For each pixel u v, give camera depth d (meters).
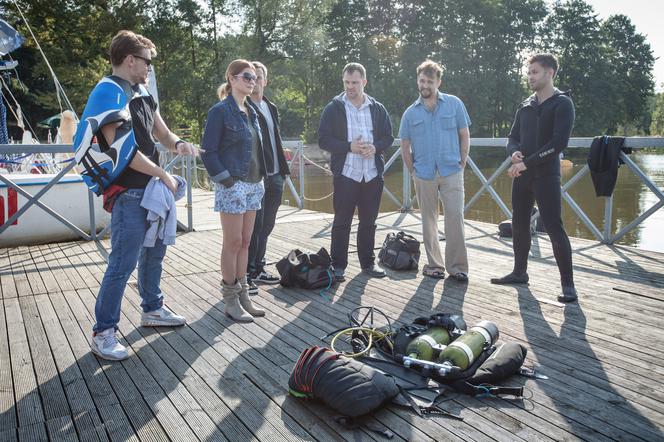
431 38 41.06
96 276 4.41
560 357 2.71
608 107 51.44
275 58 30.47
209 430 2.08
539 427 2.07
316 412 2.20
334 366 2.21
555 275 4.26
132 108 2.64
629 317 3.26
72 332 3.14
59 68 25.44
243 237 3.33
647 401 2.26
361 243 4.38
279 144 4.30
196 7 28.48
